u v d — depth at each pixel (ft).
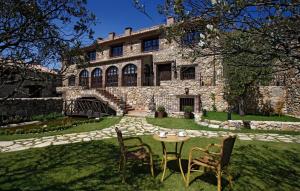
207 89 54.54
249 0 7.30
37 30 9.39
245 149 24.21
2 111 48.65
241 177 16.75
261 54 8.32
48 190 14.33
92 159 20.79
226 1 7.57
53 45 10.32
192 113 50.42
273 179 16.48
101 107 60.90
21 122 47.37
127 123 43.65
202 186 15.06
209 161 14.97
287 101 47.21
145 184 15.30
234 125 37.27
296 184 15.67
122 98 67.51
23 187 14.73
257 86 49.24
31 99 55.47
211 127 37.93
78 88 74.74
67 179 16.07
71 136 31.76
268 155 22.20
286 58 8.25
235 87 46.06
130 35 76.54
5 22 8.62
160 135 17.37
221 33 8.50
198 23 8.70
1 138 30.42
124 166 15.89
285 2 7.10
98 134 33.12
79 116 58.34
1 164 19.38
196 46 9.44
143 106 63.31
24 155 22.16
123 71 73.31
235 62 9.52
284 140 28.66
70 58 11.13
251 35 8.25
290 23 7.29
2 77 8.90
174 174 17.08
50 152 23.22
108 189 14.52
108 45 84.28
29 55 9.59
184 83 57.41
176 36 9.45
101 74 79.77
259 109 49.73
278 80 48.19
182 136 17.63
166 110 59.21
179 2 8.34
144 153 17.21
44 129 35.81
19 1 8.66
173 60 66.03
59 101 64.44
